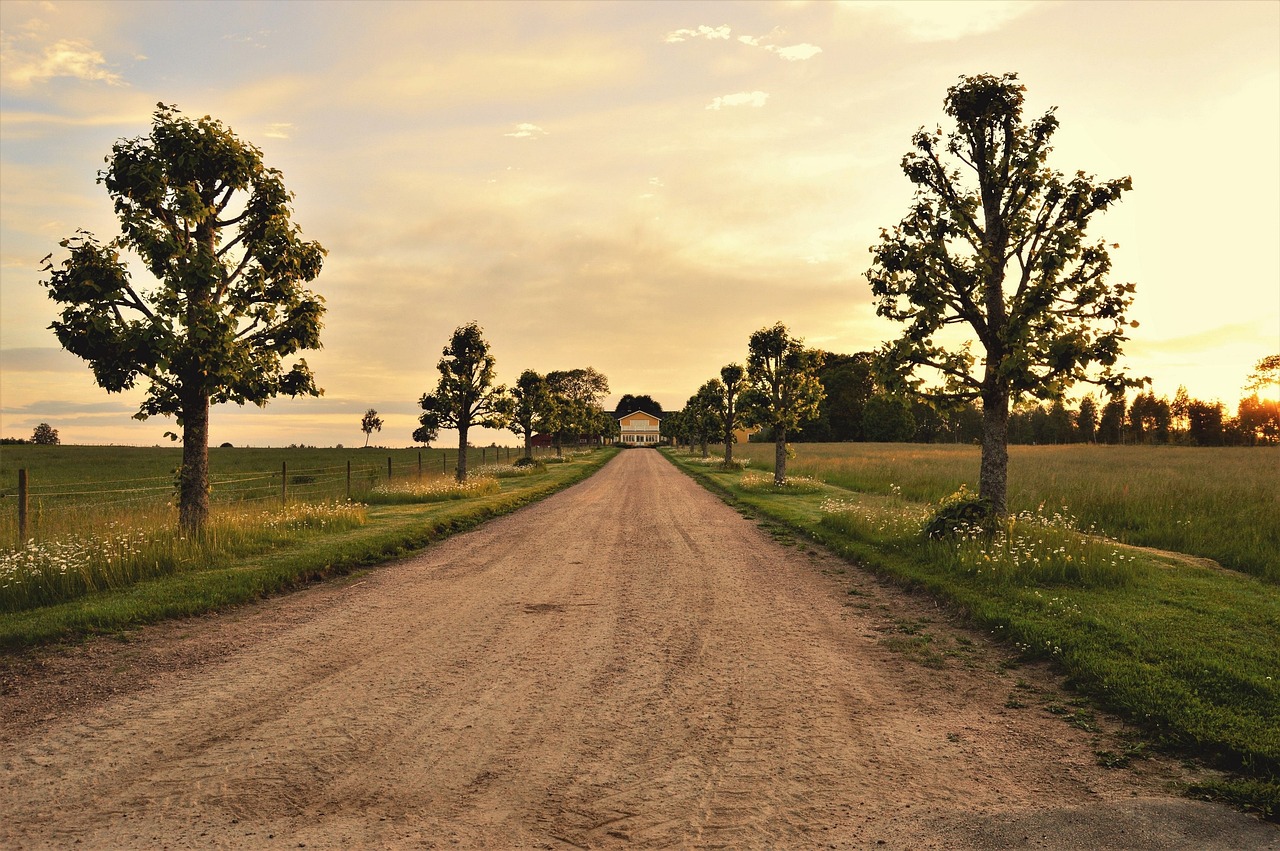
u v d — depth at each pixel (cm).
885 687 619
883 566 1127
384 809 406
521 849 363
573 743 500
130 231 1209
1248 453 5016
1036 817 396
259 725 530
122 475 3353
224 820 393
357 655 711
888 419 10119
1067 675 638
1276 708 524
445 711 560
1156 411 11469
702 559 1273
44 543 1027
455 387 3067
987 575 986
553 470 4447
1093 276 1237
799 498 2375
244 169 1359
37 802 415
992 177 1299
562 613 886
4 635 734
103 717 547
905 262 1316
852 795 423
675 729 525
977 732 520
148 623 827
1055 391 1236
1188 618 770
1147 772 454
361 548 1275
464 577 1120
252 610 903
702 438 6431
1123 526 1523
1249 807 407
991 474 1307
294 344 1423
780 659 699
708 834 379
